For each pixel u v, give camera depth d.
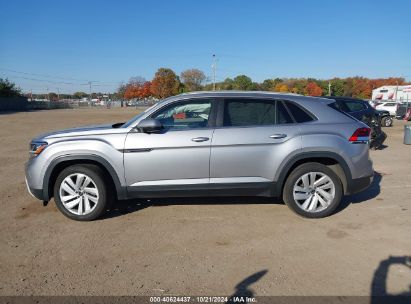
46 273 3.62
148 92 110.50
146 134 4.90
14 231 4.72
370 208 5.48
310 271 3.60
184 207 5.58
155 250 4.11
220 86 103.31
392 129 20.06
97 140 4.91
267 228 4.71
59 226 4.88
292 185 4.98
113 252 4.07
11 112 54.12
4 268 3.73
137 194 4.98
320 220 4.98
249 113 5.05
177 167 4.89
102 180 4.95
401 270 3.59
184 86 96.81
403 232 4.53
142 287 3.35
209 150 4.87
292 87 102.75
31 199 6.16
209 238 4.43
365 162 5.06
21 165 9.42
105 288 3.34
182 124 5.01
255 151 4.89
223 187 4.95
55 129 21.34
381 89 76.69
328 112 5.11
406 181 7.18
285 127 4.97
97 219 5.12
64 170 4.98
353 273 3.54
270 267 3.69
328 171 4.95
